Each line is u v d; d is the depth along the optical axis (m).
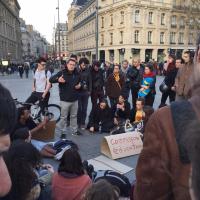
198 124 0.92
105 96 9.42
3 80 29.14
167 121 1.17
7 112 1.13
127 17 55.16
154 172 1.20
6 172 1.33
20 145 2.83
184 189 1.10
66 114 7.48
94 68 8.75
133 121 8.17
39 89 8.68
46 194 3.54
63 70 7.36
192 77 1.10
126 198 4.09
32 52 173.75
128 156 6.27
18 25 109.38
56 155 5.97
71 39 114.44
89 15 79.50
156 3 56.38
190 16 48.19
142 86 9.45
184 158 1.10
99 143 7.17
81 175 3.70
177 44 59.84
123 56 57.06
